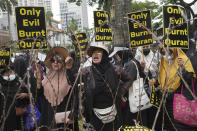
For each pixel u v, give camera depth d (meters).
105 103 2.96
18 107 3.30
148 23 3.76
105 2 16.47
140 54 3.97
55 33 2.25
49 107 2.95
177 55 3.28
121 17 8.70
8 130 3.21
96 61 3.00
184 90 3.09
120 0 8.75
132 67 3.42
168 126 3.61
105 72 2.97
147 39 3.69
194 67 3.03
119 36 8.38
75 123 3.00
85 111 3.14
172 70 3.20
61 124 2.89
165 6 3.37
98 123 3.06
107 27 4.73
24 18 3.38
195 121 2.96
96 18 4.82
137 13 3.82
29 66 2.03
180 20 3.35
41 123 3.08
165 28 3.36
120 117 3.04
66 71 3.01
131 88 3.42
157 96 3.36
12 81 3.21
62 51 3.06
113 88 2.92
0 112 3.19
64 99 2.97
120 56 3.95
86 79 2.98
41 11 3.44
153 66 3.84
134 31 3.79
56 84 2.97
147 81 3.56
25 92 3.24
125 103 3.53
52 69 3.10
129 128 2.48
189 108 2.98
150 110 3.79
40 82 2.97
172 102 3.34
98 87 2.91
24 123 3.38
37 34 3.40
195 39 3.18
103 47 2.99
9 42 2.67
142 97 3.38
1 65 3.27
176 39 3.27
